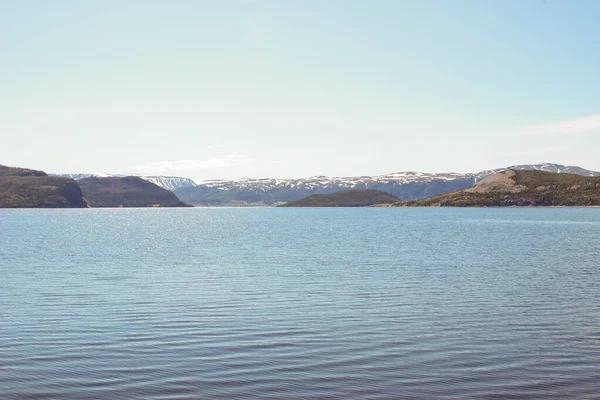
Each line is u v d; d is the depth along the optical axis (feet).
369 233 426.51
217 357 82.02
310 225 600.39
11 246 298.56
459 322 104.88
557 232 418.72
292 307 119.34
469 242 318.45
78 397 66.64
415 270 183.73
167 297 131.54
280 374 74.79
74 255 244.22
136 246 300.20
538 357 82.43
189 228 541.34
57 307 119.24
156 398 66.39
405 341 91.20
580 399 66.69
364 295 134.00
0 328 99.55
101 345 88.33
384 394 67.97
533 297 130.93
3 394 67.31
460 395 67.82
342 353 84.33
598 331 97.96
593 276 167.73
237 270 185.06
